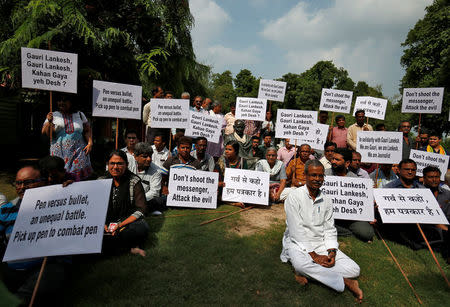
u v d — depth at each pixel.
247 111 7.75
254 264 3.40
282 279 3.15
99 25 8.59
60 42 7.85
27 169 2.90
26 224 2.70
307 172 3.32
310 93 39.56
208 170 5.69
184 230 4.22
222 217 4.87
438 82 20.88
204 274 3.12
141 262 3.29
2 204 2.92
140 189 3.73
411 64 25.22
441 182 5.67
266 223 4.79
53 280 2.57
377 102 7.72
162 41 10.35
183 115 5.91
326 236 3.29
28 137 11.92
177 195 5.18
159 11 9.62
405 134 7.16
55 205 2.82
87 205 2.87
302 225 3.33
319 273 3.00
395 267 3.59
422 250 4.09
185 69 11.02
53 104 8.52
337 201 4.28
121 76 9.53
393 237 4.41
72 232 2.75
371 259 3.74
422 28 24.36
